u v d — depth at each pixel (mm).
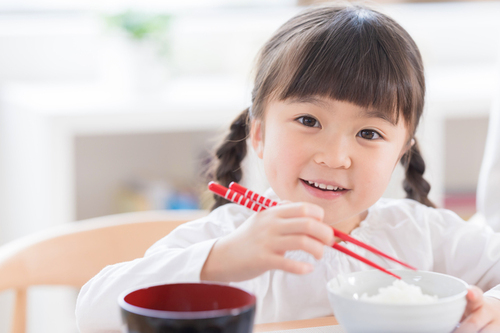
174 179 2129
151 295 480
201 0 2252
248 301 459
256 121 842
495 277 852
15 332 958
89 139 2035
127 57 1876
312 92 720
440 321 476
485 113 1872
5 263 895
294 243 544
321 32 760
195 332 400
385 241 894
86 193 2055
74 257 973
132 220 1034
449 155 2342
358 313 480
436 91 1873
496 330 562
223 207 938
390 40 760
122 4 2115
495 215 942
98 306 670
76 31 2102
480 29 2410
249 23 2266
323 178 727
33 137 1620
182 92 1928
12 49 2043
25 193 1725
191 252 632
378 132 740
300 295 857
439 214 944
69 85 2066
